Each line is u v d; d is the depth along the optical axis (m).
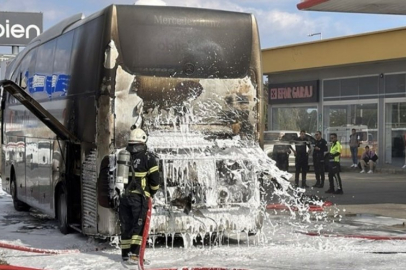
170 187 9.90
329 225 12.93
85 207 10.52
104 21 9.97
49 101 12.67
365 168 28.36
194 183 10.00
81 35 10.87
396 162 28.61
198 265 8.91
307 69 32.47
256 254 9.70
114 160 9.77
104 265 8.93
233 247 10.31
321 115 32.62
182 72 10.25
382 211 15.25
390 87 28.89
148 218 8.90
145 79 10.03
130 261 8.90
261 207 10.39
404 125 28.23
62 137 11.20
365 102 30.14
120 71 9.90
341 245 10.46
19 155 15.23
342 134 31.38
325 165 19.84
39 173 13.31
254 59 10.71
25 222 13.99
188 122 10.26
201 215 9.98
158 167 9.40
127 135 9.88
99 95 9.89
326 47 30.64
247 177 10.29
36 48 13.88
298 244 10.60
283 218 13.99
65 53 11.68
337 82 31.72
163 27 10.18
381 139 29.33
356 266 8.79
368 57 28.47
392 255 9.59
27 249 9.91
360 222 13.38
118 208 9.50
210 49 10.44
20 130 15.11
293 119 34.56
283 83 35.03
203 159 10.06
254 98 10.66
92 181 10.16
